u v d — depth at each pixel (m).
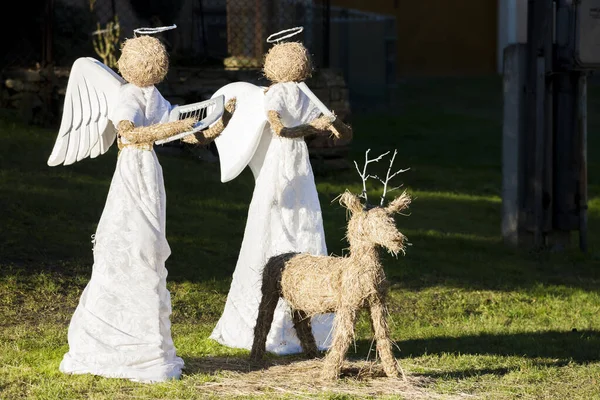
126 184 7.79
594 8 15.45
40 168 16.59
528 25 16.12
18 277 11.19
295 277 8.02
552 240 16.52
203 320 10.53
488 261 15.05
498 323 11.30
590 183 22.27
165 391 7.40
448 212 18.67
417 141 25.92
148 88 8.03
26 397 7.25
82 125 8.20
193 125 7.68
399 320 11.12
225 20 22.50
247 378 7.90
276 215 9.20
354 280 7.63
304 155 9.31
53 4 20.50
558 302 12.59
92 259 12.38
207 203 16.55
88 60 8.18
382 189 19.75
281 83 9.27
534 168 16.17
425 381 8.00
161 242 7.83
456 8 36.59
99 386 7.45
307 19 24.14
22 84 20.11
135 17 21.91
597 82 35.22
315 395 7.43
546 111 16.17
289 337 9.06
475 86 34.53
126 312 7.68
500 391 7.85
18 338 9.10
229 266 13.07
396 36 32.75
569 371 8.76
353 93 30.92
